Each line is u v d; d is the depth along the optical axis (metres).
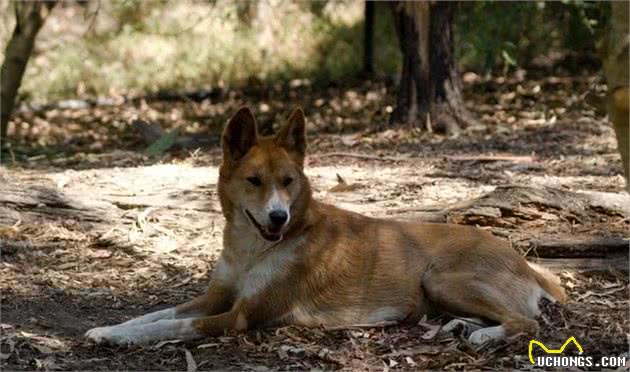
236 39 25.84
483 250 8.29
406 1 18.00
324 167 14.41
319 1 26.56
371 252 8.28
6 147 17.27
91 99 23.64
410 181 13.03
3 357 7.24
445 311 8.22
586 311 8.60
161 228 10.96
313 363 7.48
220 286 8.30
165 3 26.48
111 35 26.05
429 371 7.32
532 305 8.33
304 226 8.09
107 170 13.30
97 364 7.30
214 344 7.78
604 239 9.84
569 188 12.70
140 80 24.81
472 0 21.14
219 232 10.99
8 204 11.19
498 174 13.73
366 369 7.37
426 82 18.12
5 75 17.91
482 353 7.57
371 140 17.39
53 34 26.06
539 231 10.27
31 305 8.76
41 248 10.48
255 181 7.95
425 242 8.42
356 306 8.19
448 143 16.88
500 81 23.34
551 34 25.14
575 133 17.61
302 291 8.09
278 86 24.31
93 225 11.10
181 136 19.09
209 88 24.55
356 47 25.78
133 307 8.99
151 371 7.24
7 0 25.61
